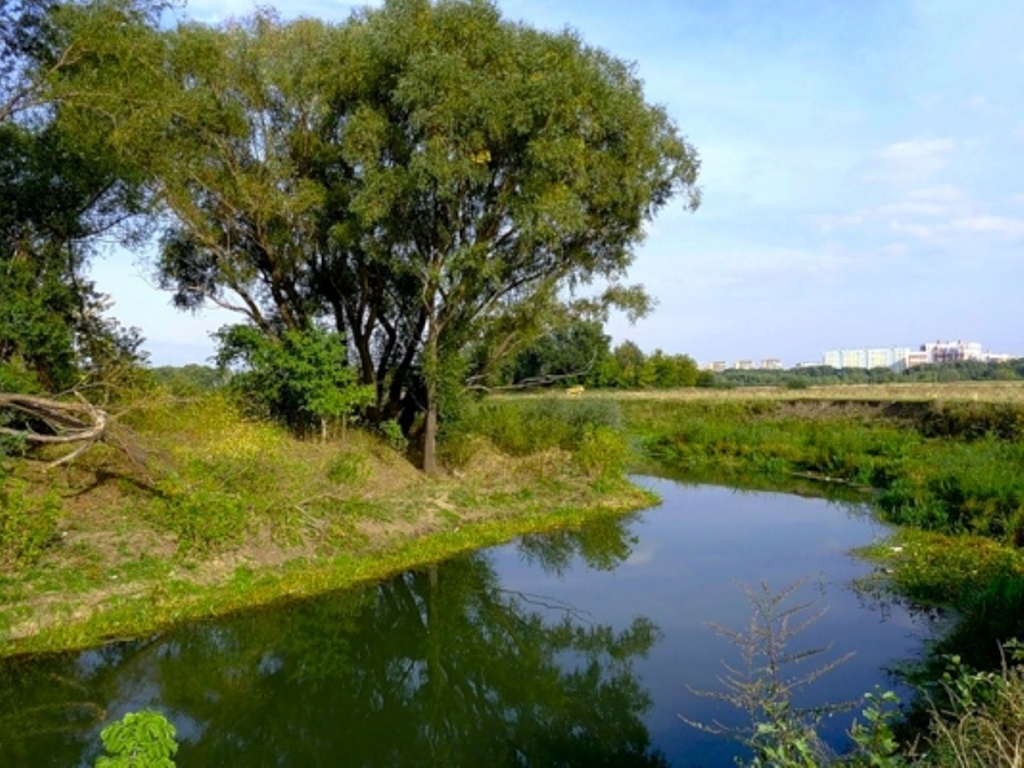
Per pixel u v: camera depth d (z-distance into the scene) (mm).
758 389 46375
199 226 18219
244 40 18125
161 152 16594
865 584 13352
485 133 16953
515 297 19875
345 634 11805
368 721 9383
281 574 13078
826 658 10008
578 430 25172
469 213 18391
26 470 12992
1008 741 4574
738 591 13539
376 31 17719
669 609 12828
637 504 21359
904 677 9273
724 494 23859
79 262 17531
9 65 14367
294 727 9148
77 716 8859
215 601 11805
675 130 19531
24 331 14516
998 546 15008
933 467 21172
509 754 8508
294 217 18656
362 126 16984
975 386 37094
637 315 20125
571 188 17469
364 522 15758
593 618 12617
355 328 21562
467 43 17203
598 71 17891
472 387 20734
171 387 17547
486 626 12508
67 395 15164
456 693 10281
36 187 15758
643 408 41938
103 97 14594
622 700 9531
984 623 10250
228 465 14586
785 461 28406
